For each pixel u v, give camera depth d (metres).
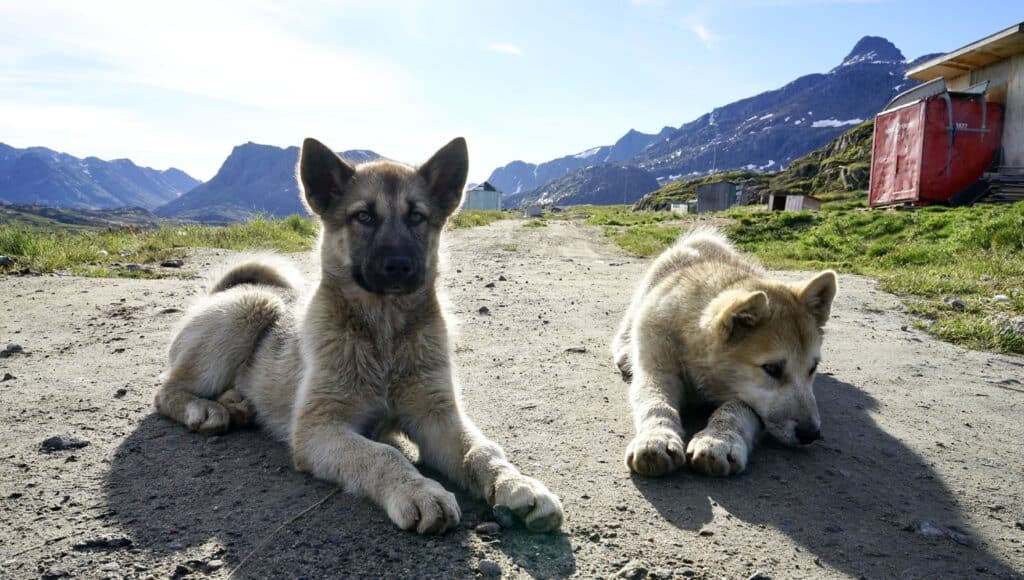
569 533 0.63
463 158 0.99
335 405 0.79
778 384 0.92
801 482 0.78
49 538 0.60
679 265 1.30
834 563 0.60
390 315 0.84
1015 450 0.92
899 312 1.94
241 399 0.95
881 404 1.10
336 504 0.68
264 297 1.04
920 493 0.77
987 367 1.36
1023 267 2.36
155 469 0.76
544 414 0.98
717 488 0.76
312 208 0.92
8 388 1.03
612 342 1.46
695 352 1.01
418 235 0.91
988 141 5.03
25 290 1.91
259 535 0.61
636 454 0.77
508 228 6.34
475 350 1.36
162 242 3.15
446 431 0.79
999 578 0.60
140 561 0.56
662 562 0.59
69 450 0.80
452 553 0.59
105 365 1.18
